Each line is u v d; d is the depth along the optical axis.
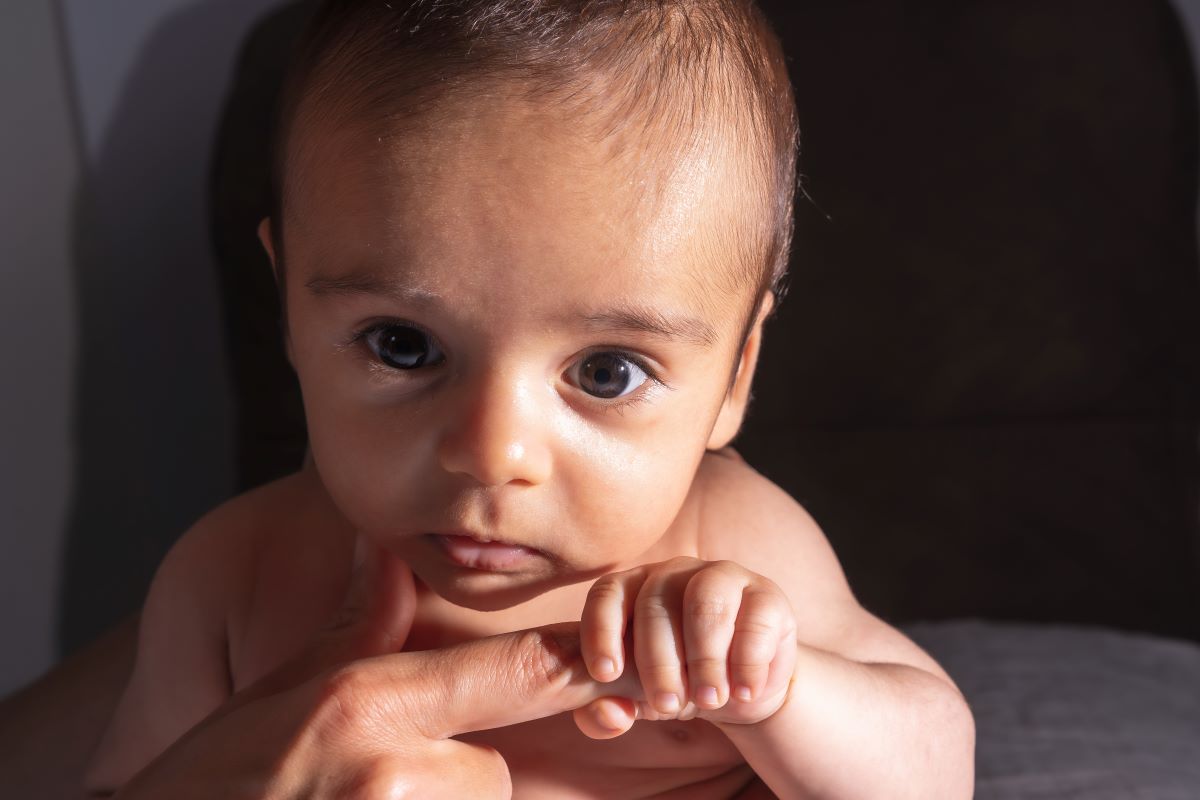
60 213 1.56
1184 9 1.82
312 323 0.65
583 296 0.60
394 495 0.64
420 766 0.58
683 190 0.63
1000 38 1.50
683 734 0.76
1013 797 0.95
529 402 0.61
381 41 0.64
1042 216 1.46
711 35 0.67
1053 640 1.23
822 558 0.83
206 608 0.84
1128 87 1.48
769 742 0.67
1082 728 1.05
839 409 1.46
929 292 1.46
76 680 1.03
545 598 0.77
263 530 0.85
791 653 0.61
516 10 0.63
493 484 0.61
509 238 0.60
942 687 0.76
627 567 0.79
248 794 0.57
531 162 0.60
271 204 0.74
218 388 1.75
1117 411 1.46
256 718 0.60
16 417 1.50
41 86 1.54
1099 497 1.44
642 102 0.62
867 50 1.50
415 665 0.60
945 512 1.43
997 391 1.45
